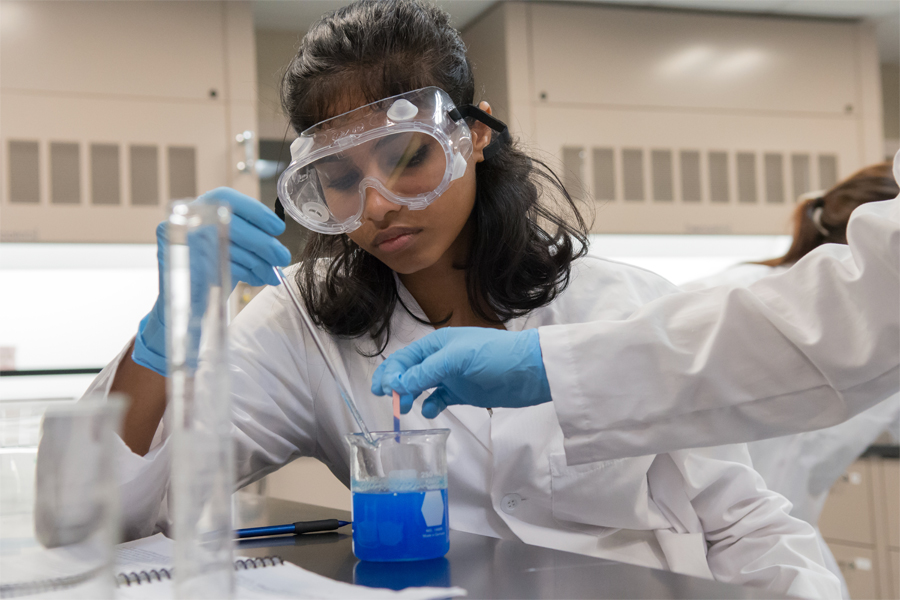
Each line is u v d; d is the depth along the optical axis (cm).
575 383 94
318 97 110
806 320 90
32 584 56
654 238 371
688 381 92
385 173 101
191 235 57
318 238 128
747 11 362
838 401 90
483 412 119
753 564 108
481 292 127
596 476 114
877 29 385
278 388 126
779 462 200
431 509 82
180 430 57
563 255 129
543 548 86
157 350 100
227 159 309
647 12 346
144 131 301
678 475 119
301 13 327
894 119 436
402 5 114
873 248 84
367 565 80
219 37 309
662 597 65
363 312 124
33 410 65
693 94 351
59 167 294
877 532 269
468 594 67
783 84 362
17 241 289
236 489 124
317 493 250
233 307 146
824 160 367
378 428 122
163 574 74
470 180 114
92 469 56
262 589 67
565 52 336
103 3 298
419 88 109
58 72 293
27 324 331
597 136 338
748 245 385
